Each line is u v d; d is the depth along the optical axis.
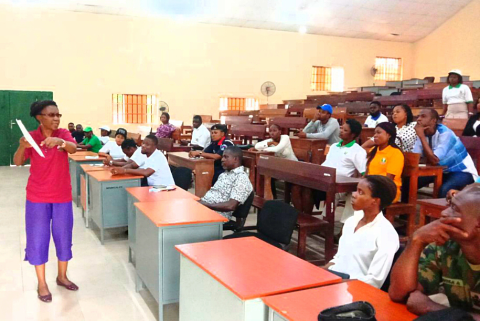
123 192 4.39
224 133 5.79
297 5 12.02
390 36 14.43
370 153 3.72
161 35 12.04
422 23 13.68
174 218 2.66
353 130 4.07
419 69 14.83
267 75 13.39
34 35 10.78
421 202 3.08
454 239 1.23
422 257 1.43
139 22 11.77
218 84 12.82
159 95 12.20
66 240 3.09
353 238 2.16
